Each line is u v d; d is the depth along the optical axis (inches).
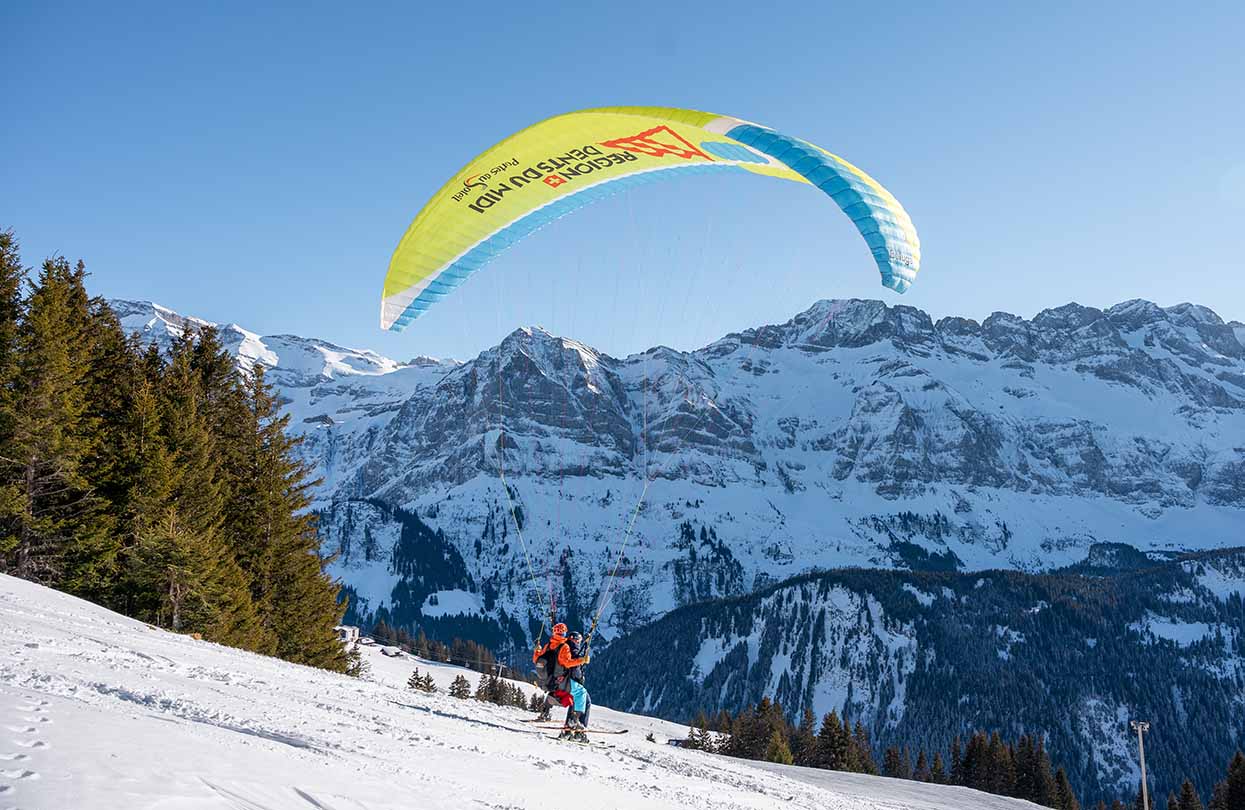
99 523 1584.6
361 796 314.2
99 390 1779.0
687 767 778.8
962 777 4296.3
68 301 1759.4
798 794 826.8
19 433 1473.9
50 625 665.0
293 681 699.4
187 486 1748.3
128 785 251.1
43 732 276.2
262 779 295.3
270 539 2018.9
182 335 2096.5
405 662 6205.7
